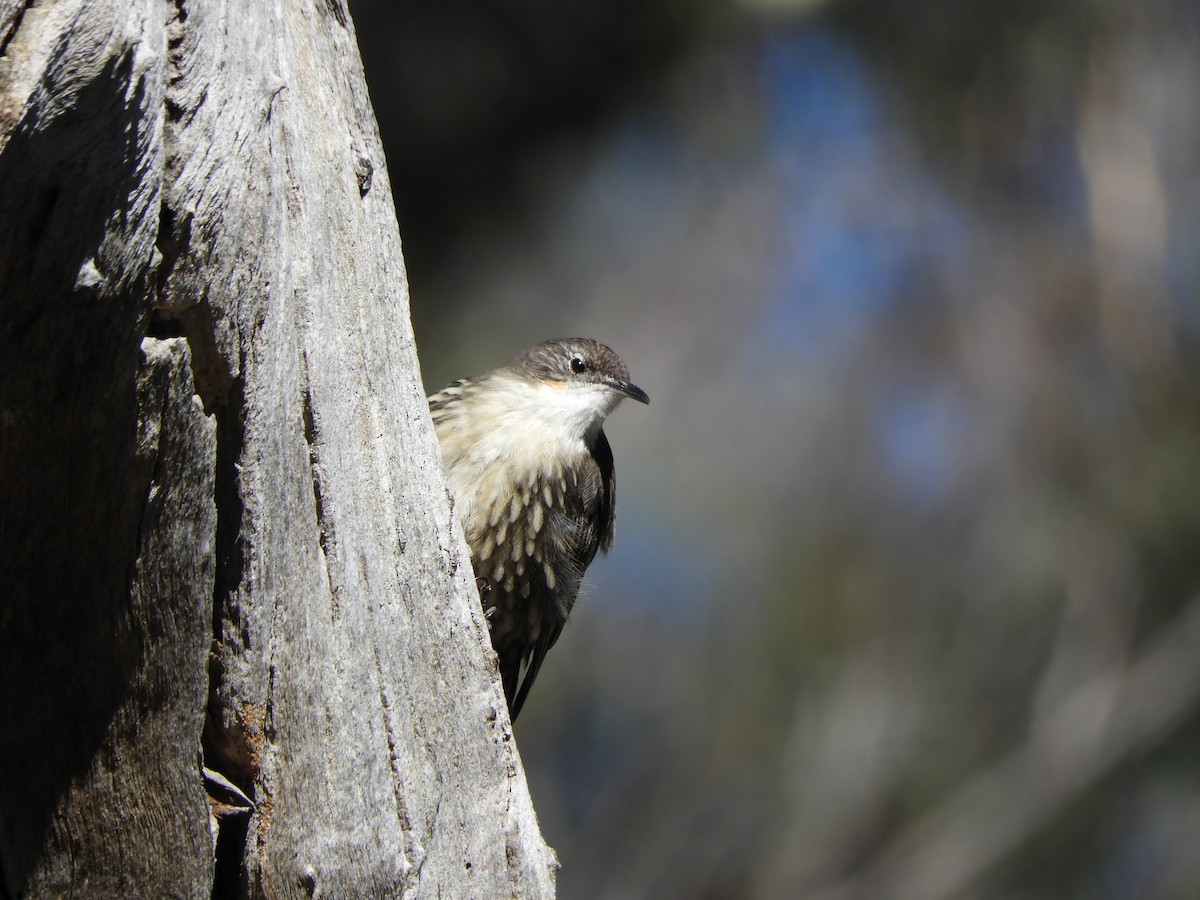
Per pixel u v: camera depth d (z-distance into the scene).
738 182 14.66
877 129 13.98
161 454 4.49
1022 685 15.21
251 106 4.87
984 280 14.95
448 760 5.59
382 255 5.82
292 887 5.05
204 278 4.62
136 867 4.89
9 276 4.09
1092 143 13.10
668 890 16.31
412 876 5.34
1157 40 13.21
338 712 5.19
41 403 4.27
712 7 12.64
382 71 12.21
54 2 3.97
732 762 16.22
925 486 15.73
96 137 4.03
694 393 16.34
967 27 12.61
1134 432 14.37
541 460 8.94
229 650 4.95
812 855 15.54
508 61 12.43
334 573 5.25
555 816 17.02
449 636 5.71
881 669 15.62
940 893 14.82
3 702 4.65
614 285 15.38
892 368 15.74
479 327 13.40
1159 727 14.59
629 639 16.89
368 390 5.56
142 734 4.80
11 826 4.73
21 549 4.48
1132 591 14.66
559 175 13.12
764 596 16.12
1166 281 13.70
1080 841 14.70
